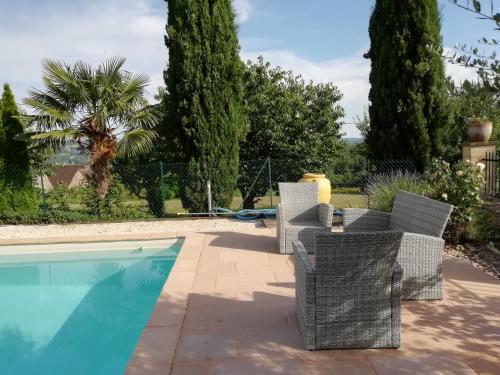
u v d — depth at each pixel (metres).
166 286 4.62
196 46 10.15
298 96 15.00
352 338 3.08
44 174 10.98
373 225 5.39
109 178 10.21
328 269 3.00
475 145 9.40
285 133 14.73
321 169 14.55
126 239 8.07
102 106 9.47
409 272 3.97
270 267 5.36
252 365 2.88
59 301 5.50
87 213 10.12
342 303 3.05
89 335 4.34
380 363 2.88
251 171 13.78
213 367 2.86
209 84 10.20
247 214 9.84
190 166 10.35
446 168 6.73
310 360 2.94
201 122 10.22
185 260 5.77
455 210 6.16
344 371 2.78
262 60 14.76
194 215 10.55
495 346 3.09
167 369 2.83
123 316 4.89
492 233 6.38
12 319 4.85
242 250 6.30
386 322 3.07
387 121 10.20
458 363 2.85
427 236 3.96
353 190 11.44
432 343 3.15
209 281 4.82
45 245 8.12
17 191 10.26
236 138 10.70
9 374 3.54
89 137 9.90
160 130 10.66
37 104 9.31
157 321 3.64
